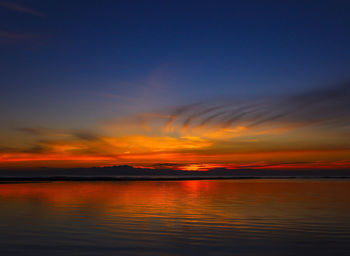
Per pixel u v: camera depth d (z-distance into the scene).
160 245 9.51
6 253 8.66
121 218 13.92
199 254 8.66
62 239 10.16
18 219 13.66
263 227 12.05
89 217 14.18
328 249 9.12
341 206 18.00
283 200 21.52
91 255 8.53
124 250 8.99
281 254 8.68
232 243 9.74
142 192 29.16
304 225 12.41
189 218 13.95
